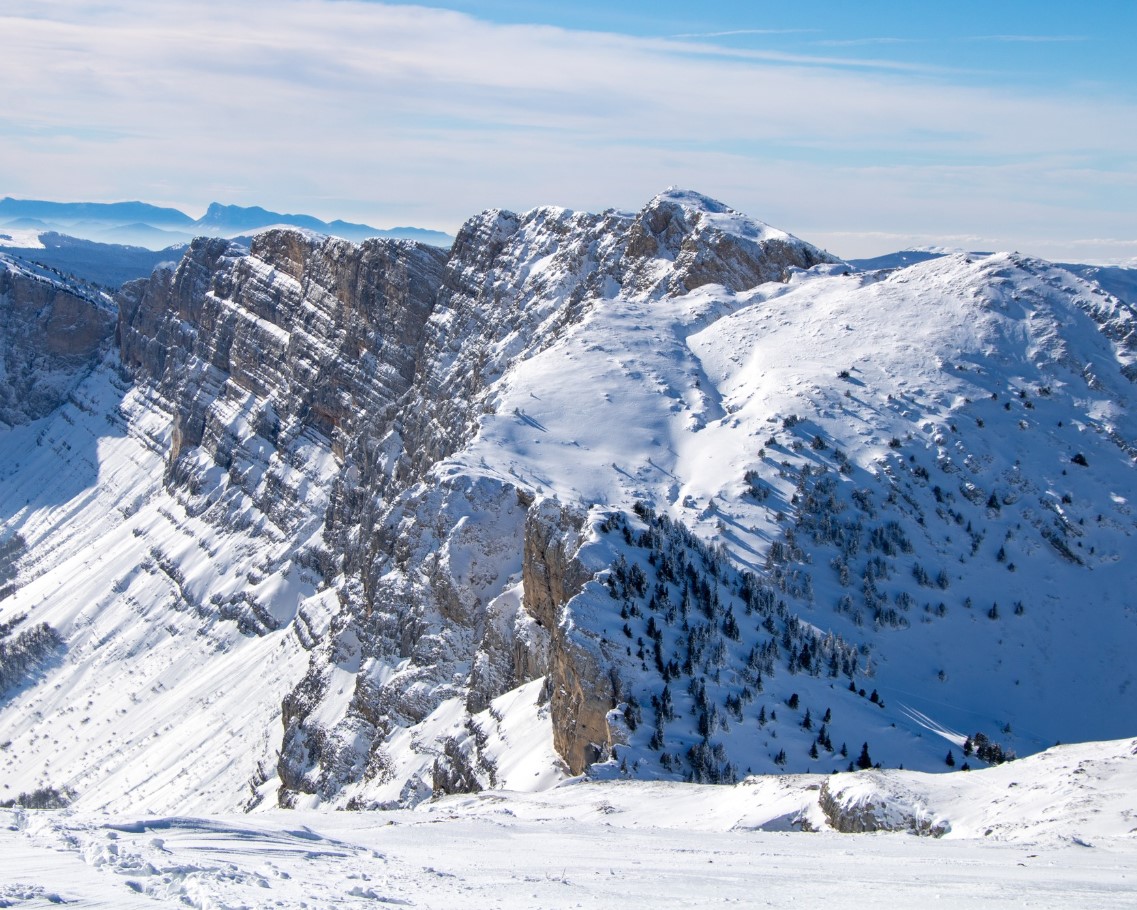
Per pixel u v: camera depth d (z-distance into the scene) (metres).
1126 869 33.16
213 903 23.52
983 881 30.92
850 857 37.22
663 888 29.97
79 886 25.02
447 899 27.25
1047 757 52.19
